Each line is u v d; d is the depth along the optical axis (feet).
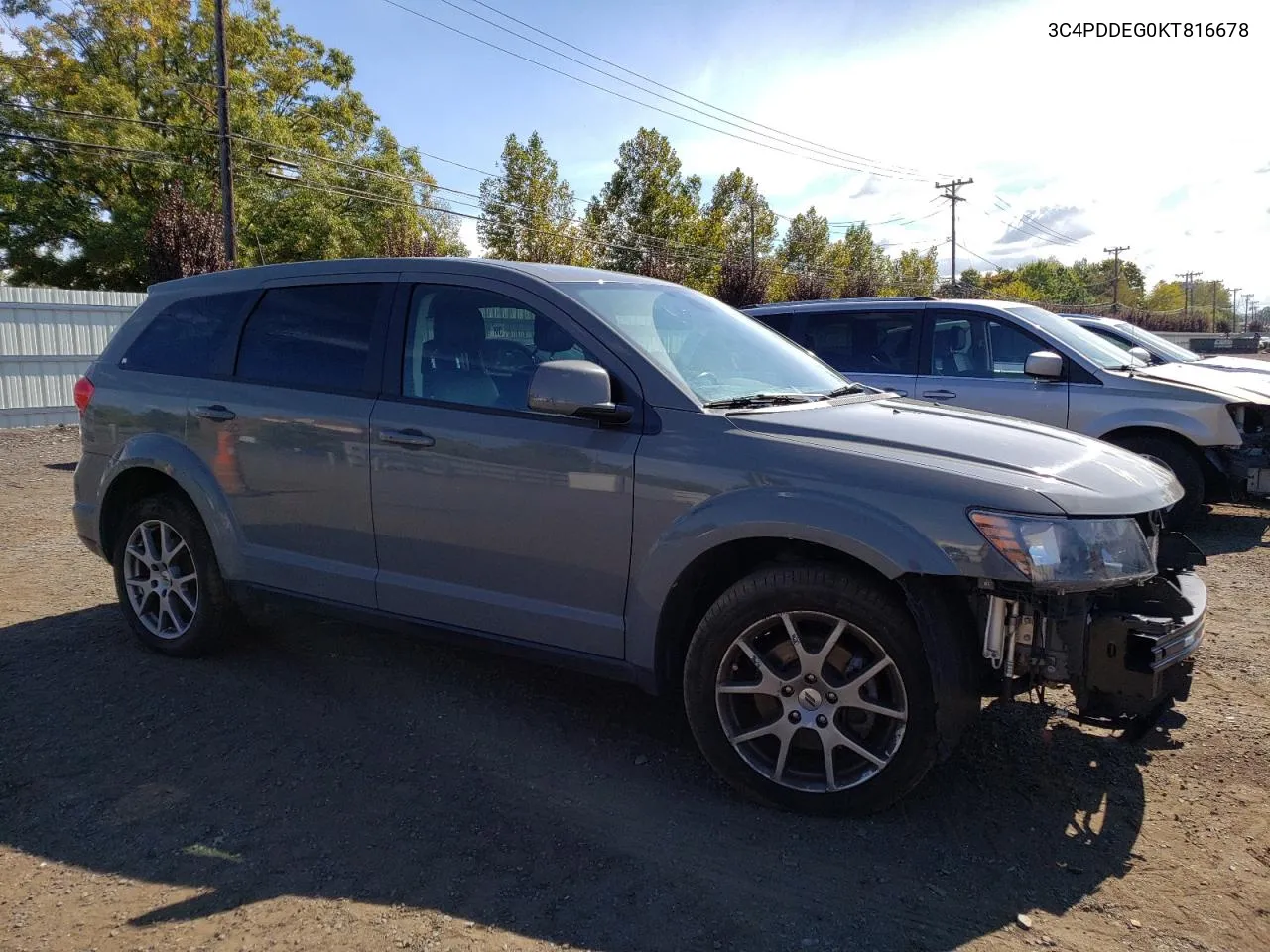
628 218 170.71
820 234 228.84
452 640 12.34
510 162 154.10
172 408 14.65
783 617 10.00
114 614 17.39
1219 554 22.45
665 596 10.56
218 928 8.29
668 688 11.05
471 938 8.14
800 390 12.60
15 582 19.65
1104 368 24.17
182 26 124.47
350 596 13.05
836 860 9.37
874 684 9.85
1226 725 12.53
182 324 15.25
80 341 52.24
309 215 127.13
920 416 11.55
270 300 14.35
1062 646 9.31
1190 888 8.91
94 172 120.67
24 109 116.26
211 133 114.32
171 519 14.73
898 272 276.41
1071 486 9.62
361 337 13.21
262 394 13.79
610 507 10.86
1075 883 9.00
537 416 11.51
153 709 13.05
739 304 133.90
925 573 9.16
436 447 12.01
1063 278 478.59
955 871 9.18
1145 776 11.12
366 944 8.05
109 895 8.80
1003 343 24.99
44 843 9.71
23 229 121.19
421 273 13.02
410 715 12.90
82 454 15.92
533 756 11.69
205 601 14.55
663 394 10.98
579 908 8.57
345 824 10.05
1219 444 22.77
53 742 12.05
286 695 13.55
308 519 13.32
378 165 147.33
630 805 10.47
